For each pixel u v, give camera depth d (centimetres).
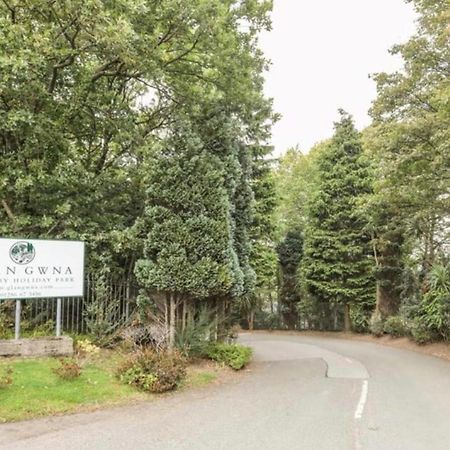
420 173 1556
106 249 1316
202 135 1312
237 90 1358
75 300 1273
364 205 1977
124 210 1479
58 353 1047
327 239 2692
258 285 2686
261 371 1217
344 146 2755
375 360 1477
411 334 1983
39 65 1164
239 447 597
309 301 2998
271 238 2819
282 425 702
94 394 832
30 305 1250
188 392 928
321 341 2259
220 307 1313
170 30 1252
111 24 1070
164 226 1186
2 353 996
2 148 1320
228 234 1216
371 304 2630
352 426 701
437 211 1784
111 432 652
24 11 1196
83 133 1501
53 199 1306
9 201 1314
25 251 1062
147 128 1595
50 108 1338
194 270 1166
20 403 746
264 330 3177
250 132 1580
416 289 2262
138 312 1259
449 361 1466
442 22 1488
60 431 652
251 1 1446
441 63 1577
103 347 1193
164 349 1087
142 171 1359
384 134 1700
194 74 1383
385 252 2502
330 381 1081
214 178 1231
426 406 838
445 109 1405
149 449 585
